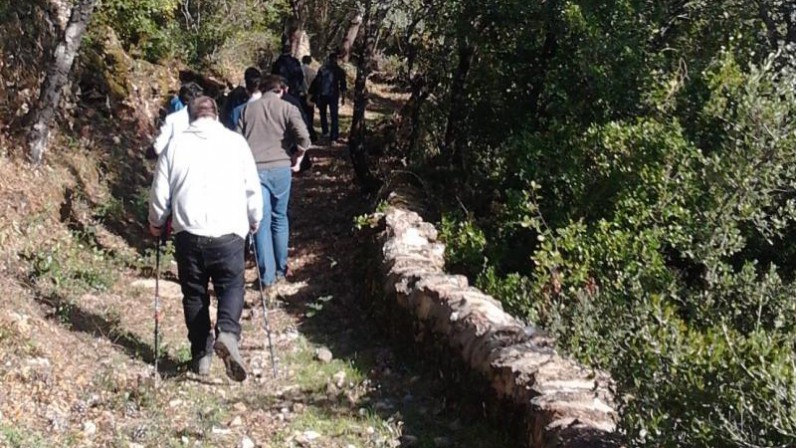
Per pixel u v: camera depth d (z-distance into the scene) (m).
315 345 7.30
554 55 10.01
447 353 6.29
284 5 23.62
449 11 10.28
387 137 13.19
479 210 10.14
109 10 14.59
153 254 9.23
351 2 12.01
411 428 5.74
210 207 6.14
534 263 8.59
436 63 11.15
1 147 8.98
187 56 19.52
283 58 16.66
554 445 4.56
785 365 3.86
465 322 6.13
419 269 7.34
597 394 5.01
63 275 7.71
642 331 4.33
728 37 10.06
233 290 6.22
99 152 11.38
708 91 9.20
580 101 9.50
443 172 10.59
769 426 3.69
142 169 12.23
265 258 8.75
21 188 8.78
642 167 8.47
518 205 8.74
